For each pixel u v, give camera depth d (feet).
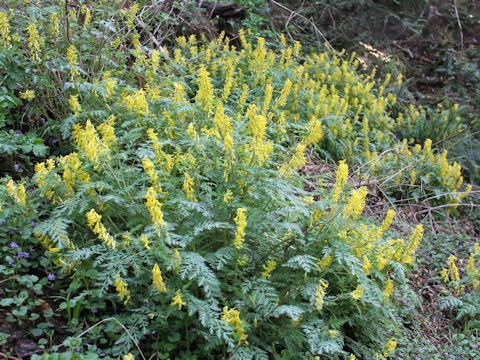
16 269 10.06
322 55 25.12
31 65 13.34
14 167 12.51
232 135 10.45
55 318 9.66
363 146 21.70
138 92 11.30
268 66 19.98
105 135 10.26
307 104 20.67
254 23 25.71
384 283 12.21
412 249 12.03
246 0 27.30
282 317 10.12
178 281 9.43
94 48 15.25
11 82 13.06
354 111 23.85
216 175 10.41
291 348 9.72
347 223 10.27
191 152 10.71
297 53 23.13
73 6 18.21
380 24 33.32
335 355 10.61
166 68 16.02
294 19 30.94
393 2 34.30
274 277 10.57
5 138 12.29
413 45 35.22
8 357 8.58
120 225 11.05
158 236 8.63
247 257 10.18
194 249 10.02
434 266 16.69
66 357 8.16
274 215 10.44
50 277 10.00
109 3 16.07
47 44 14.37
